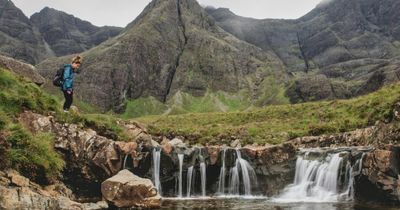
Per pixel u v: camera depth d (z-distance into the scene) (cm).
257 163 4031
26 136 2464
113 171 3453
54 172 2588
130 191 2834
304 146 4903
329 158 3694
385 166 3052
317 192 3678
